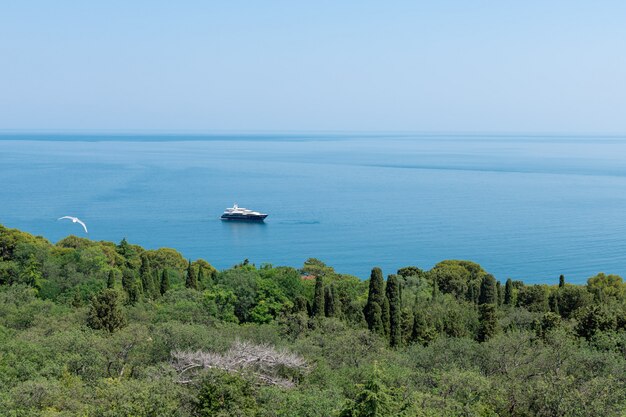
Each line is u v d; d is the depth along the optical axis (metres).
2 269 111.00
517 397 51.25
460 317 91.94
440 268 146.62
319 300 91.69
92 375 55.75
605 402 49.03
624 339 69.56
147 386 45.94
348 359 65.56
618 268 185.12
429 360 64.50
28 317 78.81
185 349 60.69
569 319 98.62
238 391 45.72
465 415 46.44
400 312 92.94
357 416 40.31
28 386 45.31
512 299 117.56
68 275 111.19
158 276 116.81
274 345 65.50
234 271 101.50
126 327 72.75
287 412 44.75
